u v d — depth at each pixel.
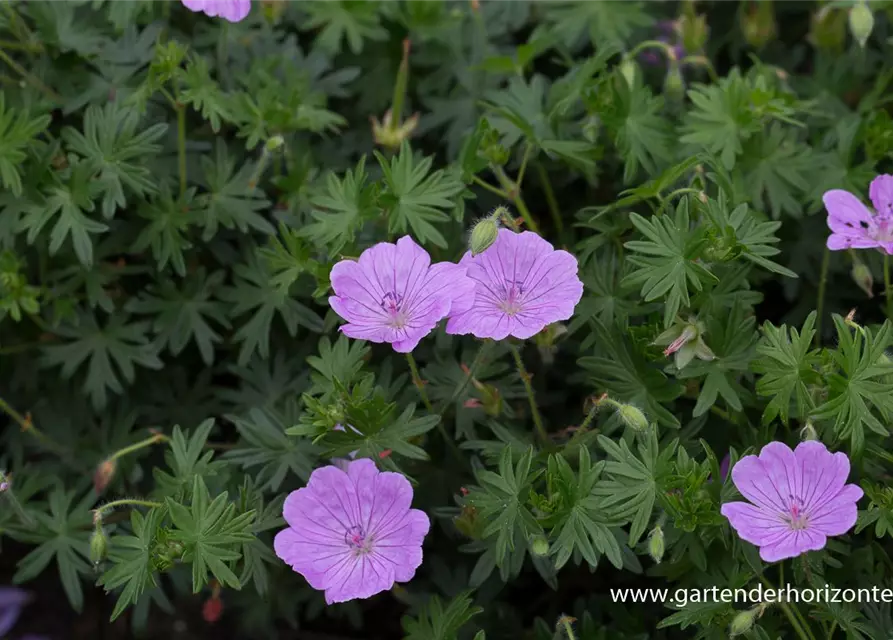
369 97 0.77
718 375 0.66
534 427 0.71
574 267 0.65
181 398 0.74
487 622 0.71
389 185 0.68
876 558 0.67
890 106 0.75
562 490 0.64
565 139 0.72
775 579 0.68
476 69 0.75
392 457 0.68
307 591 0.73
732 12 0.79
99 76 0.73
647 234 0.65
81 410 0.74
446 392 0.69
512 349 0.67
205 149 0.72
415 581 0.72
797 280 0.73
